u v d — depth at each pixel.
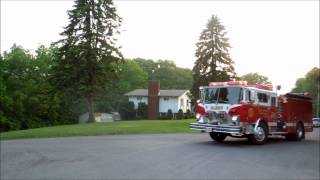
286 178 11.74
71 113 68.75
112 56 44.16
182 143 20.94
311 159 16.08
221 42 53.03
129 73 102.62
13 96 61.19
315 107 100.12
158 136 26.20
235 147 19.80
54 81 44.34
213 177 11.49
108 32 43.97
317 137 30.16
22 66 66.06
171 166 13.26
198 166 13.37
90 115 44.56
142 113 80.50
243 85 20.80
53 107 63.72
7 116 59.75
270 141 24.55
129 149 17.92
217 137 22.81
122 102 84.25
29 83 64.12
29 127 61.81
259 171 12.75
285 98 24.22
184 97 87.50
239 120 20.47
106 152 16.83
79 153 16.52
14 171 12.29
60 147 18.80
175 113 79.31
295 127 25.39
